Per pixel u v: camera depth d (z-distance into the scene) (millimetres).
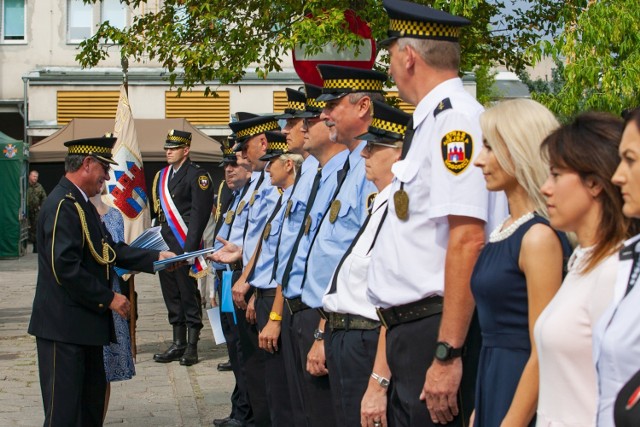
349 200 5176
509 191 3510
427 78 4141
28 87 27250
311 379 5430
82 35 28547
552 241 3316
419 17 4133
